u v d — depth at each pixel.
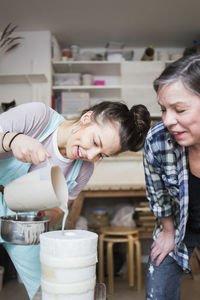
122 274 3.51
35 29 4.32
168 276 1.40
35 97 4.26
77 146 1.24
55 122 1.36
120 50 4.33
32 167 1.33
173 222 1.42
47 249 0.86
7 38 4.33
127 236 3.29
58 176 1.10
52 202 1.02
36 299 0.93
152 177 1.37
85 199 4.32
